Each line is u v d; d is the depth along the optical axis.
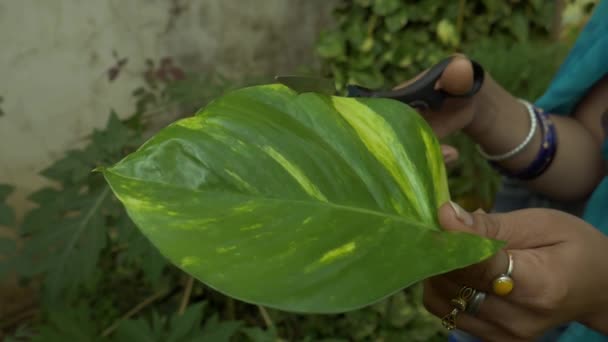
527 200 0.75
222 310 1.59
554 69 1.68
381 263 0.33
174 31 1.85
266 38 2.07
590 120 0.67
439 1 2.14
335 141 0.39
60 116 1.70
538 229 0.41
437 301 0.44
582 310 0.42
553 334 0.62
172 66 1.88
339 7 2.18
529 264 0.39
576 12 1.97
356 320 1.55
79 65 1.69
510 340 0.43
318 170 0.37
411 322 1.59
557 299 0.40
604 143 0.58
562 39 2.01
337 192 0.37
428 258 0.33
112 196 1.25
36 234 1.20
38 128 1.67
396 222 0.36
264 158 0.36
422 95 0.62
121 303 1.55
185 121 0.37
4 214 1.17
